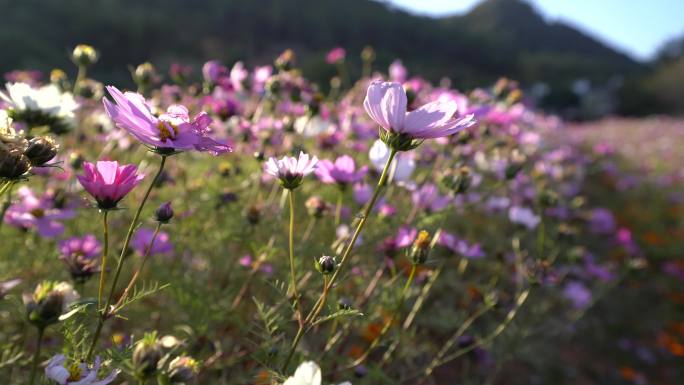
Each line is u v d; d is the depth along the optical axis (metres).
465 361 0.92
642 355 1.25
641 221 2.06
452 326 0.83
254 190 0.79
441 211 0.68
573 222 1.47
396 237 0.68
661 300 1.54
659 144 3.66
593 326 1.32
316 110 0.84
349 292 0.71
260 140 0.79
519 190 1.25
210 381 0.62
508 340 0.88
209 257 0.76
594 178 2.44
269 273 0.70
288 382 0.34
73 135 0.85
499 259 0.94
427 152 0.85
